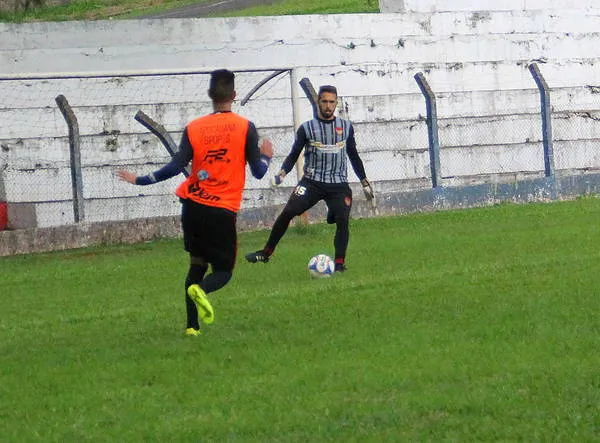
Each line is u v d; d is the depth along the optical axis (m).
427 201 57.62
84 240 50.50
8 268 43.28
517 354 21.00
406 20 63.56
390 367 20.58
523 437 16.23
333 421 17.48
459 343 22.25
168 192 58.06
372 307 26.77
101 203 56.97
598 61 68.88
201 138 23.77
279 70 54.31
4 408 19.31
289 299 28.72
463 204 58.41
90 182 56.75
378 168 62.53
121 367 21.75
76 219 50.88
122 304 31.08
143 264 41.69
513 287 28.38
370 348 22.25
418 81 59.09
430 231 47.25
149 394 19.72
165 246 49.06
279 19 61.16
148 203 57.81
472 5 65.56
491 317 24.52
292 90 54.31
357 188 61.41
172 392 19.75
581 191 61.38
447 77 64.44
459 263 34.53
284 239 48.22
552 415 17.20
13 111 55.94
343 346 22.59
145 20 58.75
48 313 30.31
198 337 24.33
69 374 21.52
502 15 66.00
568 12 68.00
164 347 23.44
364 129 62.19
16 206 55.56
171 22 59.09
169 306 29.47
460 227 48.22
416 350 21.81
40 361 22.91
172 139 53.59
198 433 17.16
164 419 18.06
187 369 21.33
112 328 26.53
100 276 38.69
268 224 53.78
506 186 59.44
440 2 64.69
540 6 67.69
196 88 59.25
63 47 57.44
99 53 57.97
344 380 19.80
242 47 60.44
